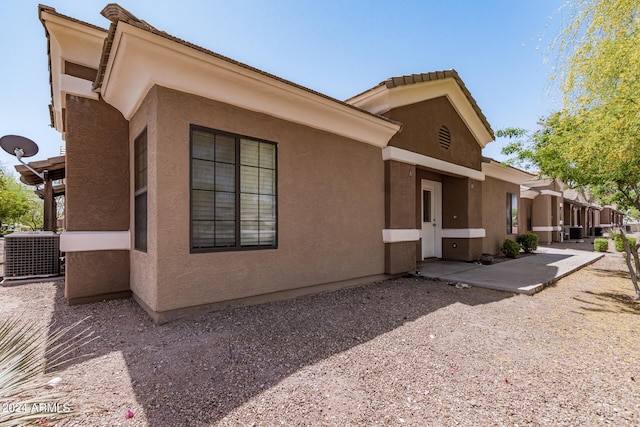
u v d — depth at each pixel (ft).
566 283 23.63
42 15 15.53
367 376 9.40
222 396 8.16
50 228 27.32
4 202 81.05
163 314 13.46
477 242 34.04
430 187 33.65
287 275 17.75
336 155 20.59
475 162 34.35
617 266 32.71
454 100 30.45
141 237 16.02
